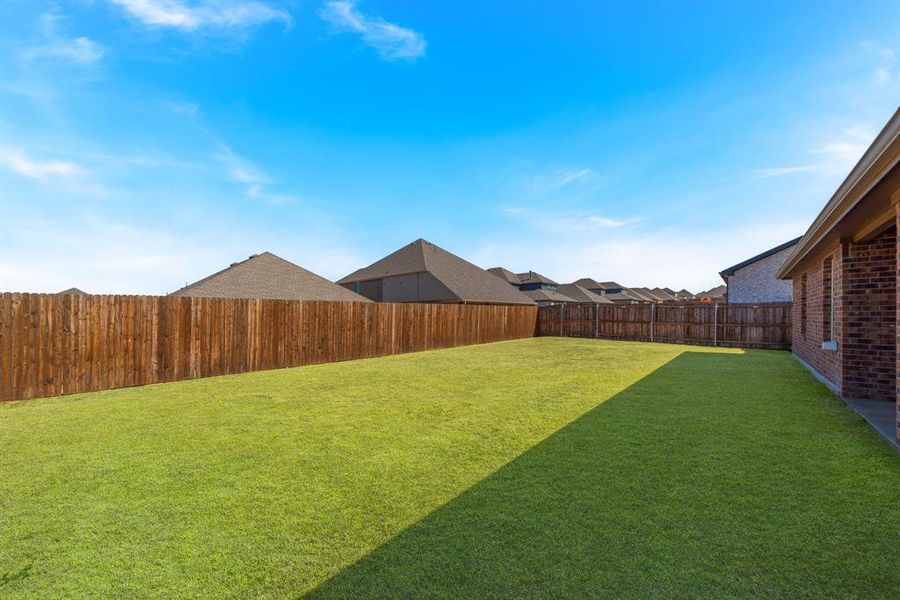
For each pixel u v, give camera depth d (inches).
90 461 148.8
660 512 109.7
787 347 601.0
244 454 155.4
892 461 145.6
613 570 85.5
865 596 77.7
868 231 226.4
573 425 192.1
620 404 234.4
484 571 85.4
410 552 92.2
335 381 318.0
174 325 328.5
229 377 342.6
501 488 125.0
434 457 151.6
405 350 539.5
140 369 309.0
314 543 96.4
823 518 106.5
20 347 258.5
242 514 110.1
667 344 677.3
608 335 789.9
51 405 241.0
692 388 281.9
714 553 91.4
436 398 253.0
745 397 251.9
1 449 161.9
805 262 360.8
